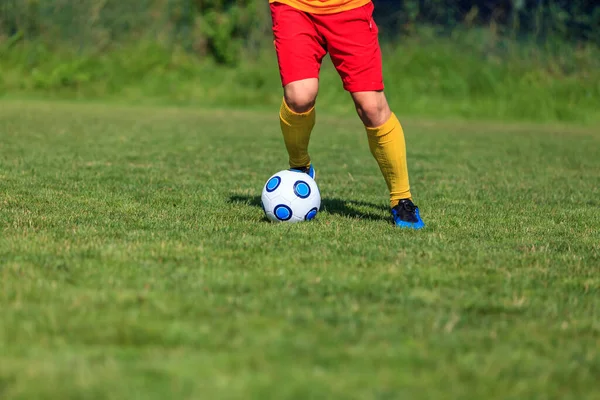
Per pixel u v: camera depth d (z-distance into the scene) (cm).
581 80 3491
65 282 589
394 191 918
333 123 2759
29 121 2259
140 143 1844
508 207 1114
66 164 1397
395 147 887
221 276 621
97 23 3612
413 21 3697
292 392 400
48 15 3541
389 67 3584
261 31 3831
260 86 3638
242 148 1842
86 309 522
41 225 812
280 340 476
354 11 841
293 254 712
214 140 2003
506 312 558
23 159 1432
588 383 430
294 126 905
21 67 3475
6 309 518
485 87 3503
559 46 3559
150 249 709
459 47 3653
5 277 595
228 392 397
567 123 3241
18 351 446
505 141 2316
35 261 649
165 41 3747
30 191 1066
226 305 543
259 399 390
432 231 886
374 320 523
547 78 3509
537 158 1878
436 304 570
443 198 1189
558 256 761
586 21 3528
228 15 3728
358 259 701
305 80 858
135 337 474
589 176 1559
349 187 1273
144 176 1293
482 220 987
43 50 3528
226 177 1332
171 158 1582
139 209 956
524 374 439
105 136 1959
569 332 516
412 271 666
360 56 850
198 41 3775
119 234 779
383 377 425
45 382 404
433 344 480
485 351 472
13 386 399
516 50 3609
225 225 856
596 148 2173
